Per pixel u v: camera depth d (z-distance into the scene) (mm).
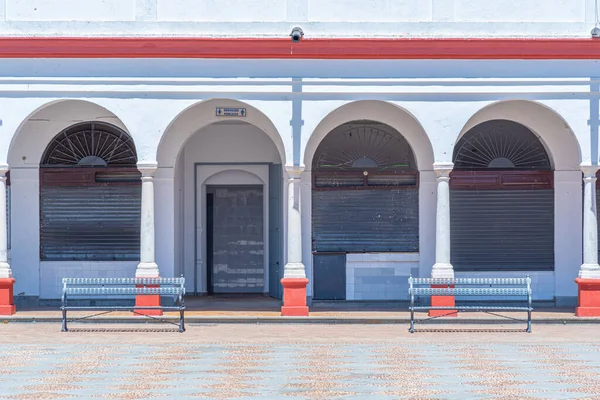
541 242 19828
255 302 20594
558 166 19672
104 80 17719
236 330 16750
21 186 19672
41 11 17781
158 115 17781
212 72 17766
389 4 17922
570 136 19641
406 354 14008
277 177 20812
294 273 17891
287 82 17766
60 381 11742
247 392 11055
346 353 14102
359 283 19938
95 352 14133
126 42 17594
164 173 19547
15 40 17531
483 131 19797
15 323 17422
